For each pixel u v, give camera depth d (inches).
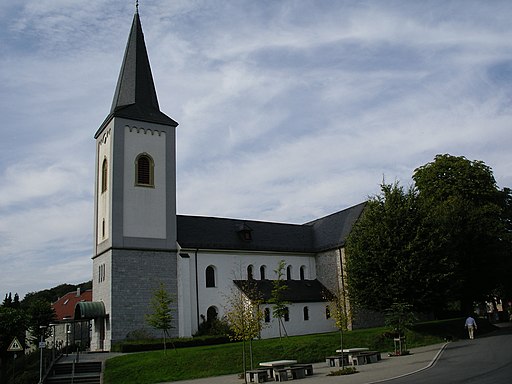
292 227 2391.7
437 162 2170.3
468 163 2129.7
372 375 932.0
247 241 2124.8
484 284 1841.8
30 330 2512.3
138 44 2048.5
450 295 1550.2
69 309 3344.0
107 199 1860.2
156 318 1491.1
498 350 1137.4
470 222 1830.7
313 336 1582.2
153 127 1943.9
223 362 1279.5
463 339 1515.7
